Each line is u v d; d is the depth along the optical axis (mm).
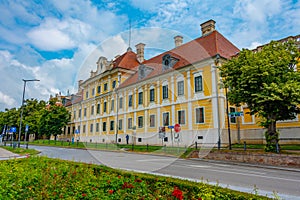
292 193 4828
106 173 4172
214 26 20344
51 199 3164
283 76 9859
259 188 5254
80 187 3465
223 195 3064
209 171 7684
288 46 10828
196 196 3055
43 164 5691
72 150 13484
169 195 3107
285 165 9211
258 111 10336
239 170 8289
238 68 10680
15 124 39656
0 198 3123
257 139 14977
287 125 13594
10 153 14383
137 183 3496
